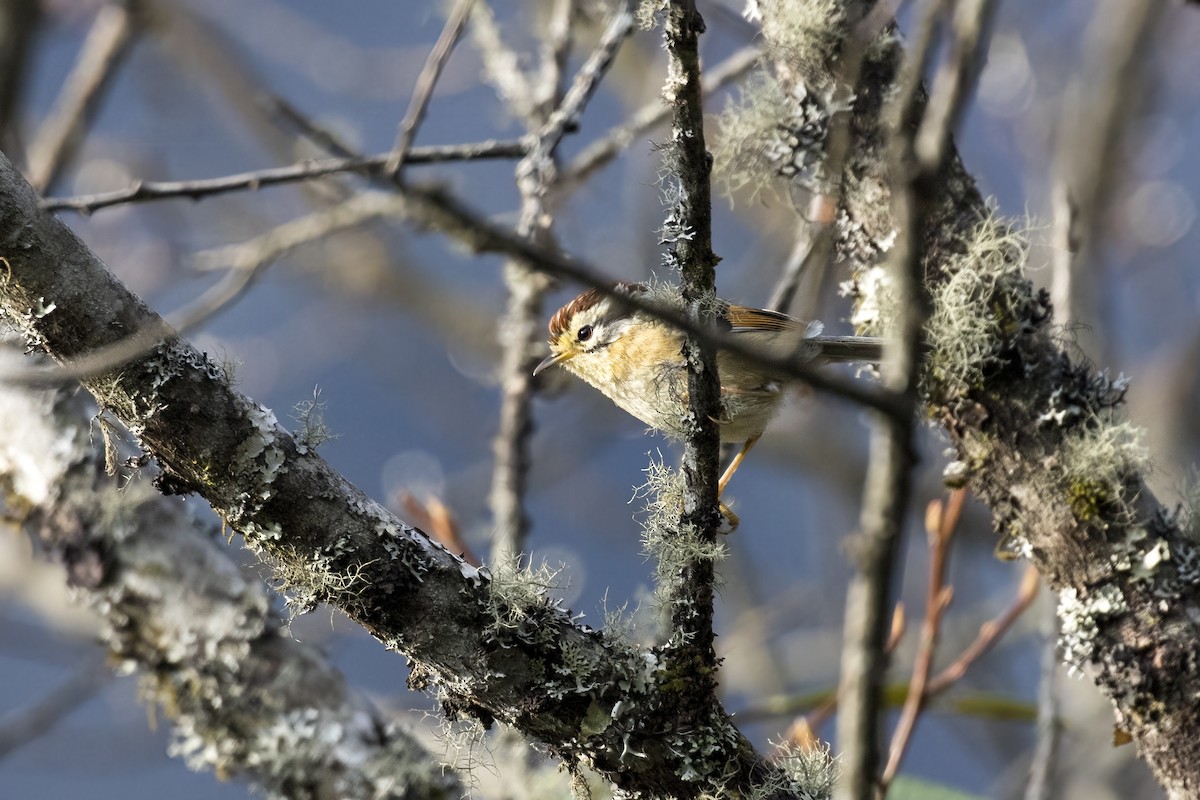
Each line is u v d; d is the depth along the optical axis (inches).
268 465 239.5
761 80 315.0
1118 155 559.2
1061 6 676.1
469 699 251.6
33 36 527.5
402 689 653.3
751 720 402.0
